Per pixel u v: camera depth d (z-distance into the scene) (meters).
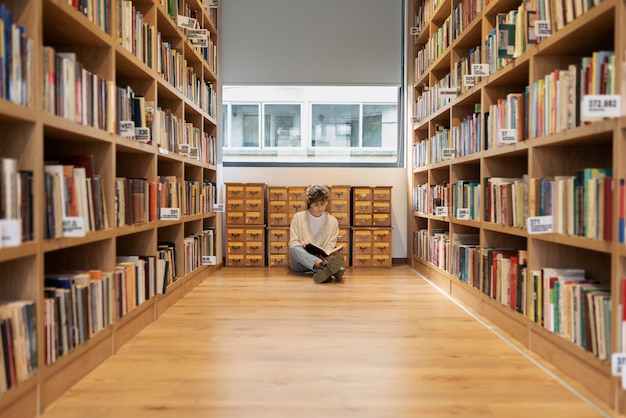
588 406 1.71
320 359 2.22
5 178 1.43
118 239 2.91
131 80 2.91
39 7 1.63
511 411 1.67
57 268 2.30
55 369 1.75
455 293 3.63
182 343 2.47
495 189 2.83
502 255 2.80
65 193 1.81
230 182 5.17
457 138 3.63
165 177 3.23
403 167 5.62
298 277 4.57
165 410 1.68
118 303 2.36
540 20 2.23
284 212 5.16
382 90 5.71
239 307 3.30
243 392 1.83
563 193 2.02
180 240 3.56
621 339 1.60
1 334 1.43
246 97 5.69
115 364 2.15
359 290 3.94
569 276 2.17
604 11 1.72
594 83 1.81
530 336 2.35
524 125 2.46
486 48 3.01
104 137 2.17
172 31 3.46
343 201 5.18
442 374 2.03
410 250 5.31
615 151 1.62
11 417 1.49
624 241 1.59
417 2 5.21
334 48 5.53
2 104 1.40
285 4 5.51
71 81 1.89
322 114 5.71
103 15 2.24
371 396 1.80
